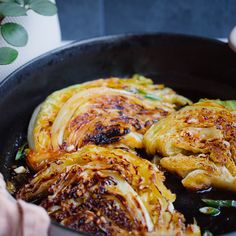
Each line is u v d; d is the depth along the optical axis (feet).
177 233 1.62
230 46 2.04
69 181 1.70
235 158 1.82
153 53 2.23
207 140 1.86
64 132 1.90
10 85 1.93
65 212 1.64
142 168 1.73
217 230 1.69
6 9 1.84
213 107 1.97
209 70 2.23
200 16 2.68
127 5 2.63
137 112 2.00
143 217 1.62
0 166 1.88
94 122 1.93
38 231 1.46
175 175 1.83
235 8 2.62
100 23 2.68
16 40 1.87
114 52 2.20
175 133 1.88
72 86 2.06
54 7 1.95
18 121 2.02
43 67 2.06
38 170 1.84
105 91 2.02
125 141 1.90
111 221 1.62
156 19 2.71
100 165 1.74
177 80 2.26
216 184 1.78
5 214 1.47
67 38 2.72
